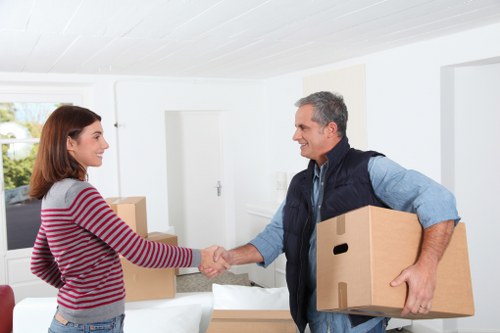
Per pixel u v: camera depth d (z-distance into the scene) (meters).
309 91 5.00
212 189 5.86
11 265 4.73
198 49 3.74
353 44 3.71
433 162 3.67
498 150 3.65
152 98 5.27
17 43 3.32
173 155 5.62
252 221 5.09
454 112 3.67
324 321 1.61
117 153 5.08
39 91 4.90
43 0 2.35
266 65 4.68
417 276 1.28
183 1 2.42
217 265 1.76
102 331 1.46
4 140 4.72
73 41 3.32
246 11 2.65
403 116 3.89
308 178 1.72
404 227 1.35
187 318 2.21
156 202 5.33
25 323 2.27
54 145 1.47
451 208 1.35
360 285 1.30
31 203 4.85
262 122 5.92
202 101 5.55
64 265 1.45
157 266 1.58
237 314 2.11
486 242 3.72
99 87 4.97
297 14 2.75
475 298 3.75
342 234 1.40
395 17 2.88
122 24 2.87
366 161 1.56
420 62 3.71
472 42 3.30
